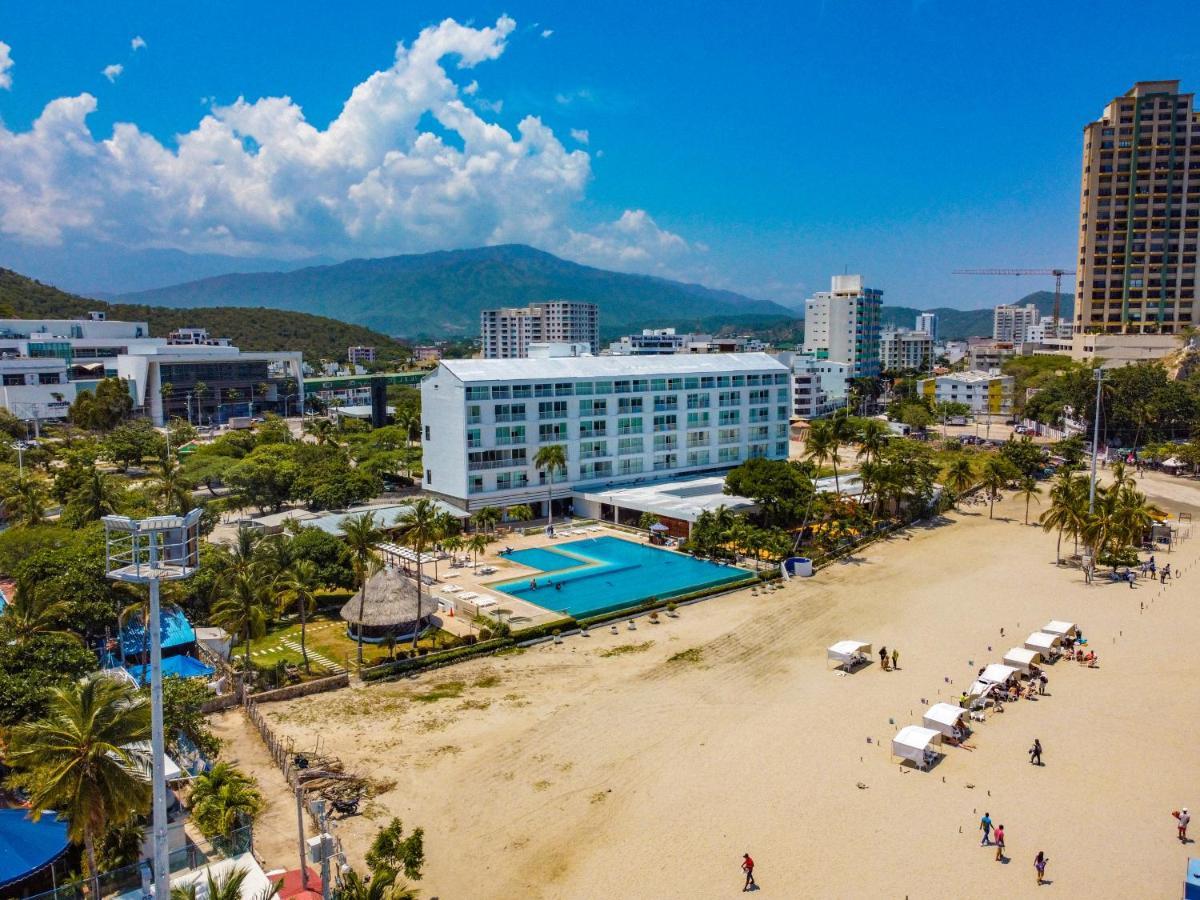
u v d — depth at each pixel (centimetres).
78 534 8538
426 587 9581
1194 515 13612
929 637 8125
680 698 6725
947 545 11869
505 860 4612
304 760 5606
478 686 6981
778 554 10381
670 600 9081
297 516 11694
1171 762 5656
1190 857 4606
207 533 10738
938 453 19625
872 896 4297
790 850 4694
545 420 13225
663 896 4309
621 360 14975
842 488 13988
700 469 15212
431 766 5616
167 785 4878
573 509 13800
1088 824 4934
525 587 9675
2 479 12225
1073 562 10900
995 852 4653
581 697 6744
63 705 3916
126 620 6844
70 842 4031
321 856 4172
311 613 8719
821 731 6134
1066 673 7231
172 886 3822
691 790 5331
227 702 6506
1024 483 13738
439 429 12950
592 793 5303
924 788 5347
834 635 8194
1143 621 8569
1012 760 5700
